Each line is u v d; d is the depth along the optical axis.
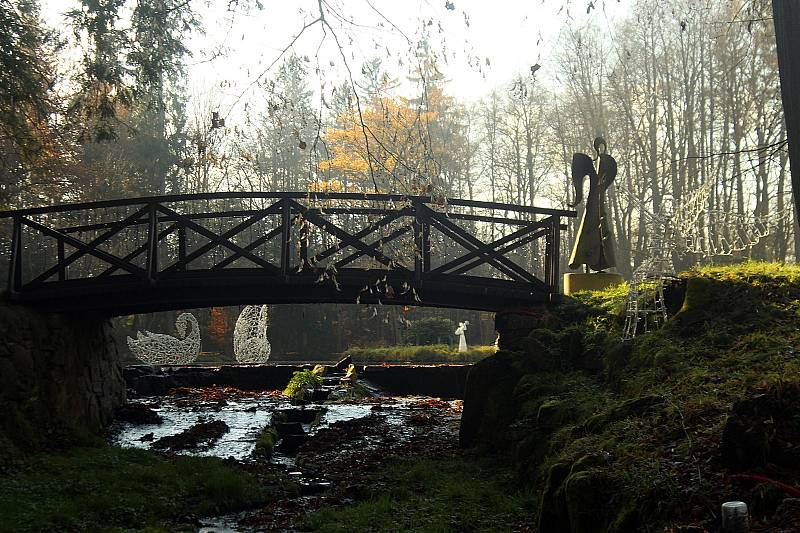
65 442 9.67
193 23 11.45
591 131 32.38
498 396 9.24
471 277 10.57
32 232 27.44
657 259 9.32
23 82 13.91
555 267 10.55
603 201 12.95
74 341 11.41
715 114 30.98
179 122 34.91
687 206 12.24
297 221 8.70
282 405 15.74
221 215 10.83
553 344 9.25
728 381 6.26
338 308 36.62
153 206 10.80
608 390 7.91
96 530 6.45
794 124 4.96
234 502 7.70
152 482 8.14
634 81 31.06
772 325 7.72
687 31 27.47
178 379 19.53
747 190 31.44
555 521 5.34
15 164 22.95
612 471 5.02
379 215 10.32
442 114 31.12
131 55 12.95
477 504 6.90
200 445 10.89
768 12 8.85
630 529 4.46
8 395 9.28
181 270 10.86
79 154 28.67
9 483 7.47
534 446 7.52
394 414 14.24
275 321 36.66
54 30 16.09
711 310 8.35
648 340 8.05
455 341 35.66
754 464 4.41
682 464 4.82
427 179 6.93
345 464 9.39
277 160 34.44
